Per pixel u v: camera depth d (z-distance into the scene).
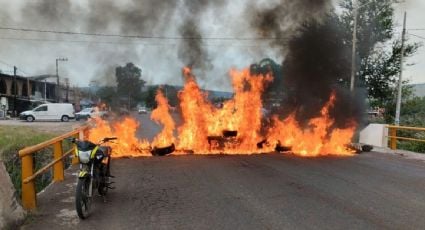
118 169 10.80
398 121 25.75
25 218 6.04
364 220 6.08
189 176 9.70
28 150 6.70
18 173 12.91
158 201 7.25
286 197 7.53
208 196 7.61
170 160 12.55
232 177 9.56
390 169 11.12
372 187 8.54
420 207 6.88
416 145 17.44
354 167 11.35
